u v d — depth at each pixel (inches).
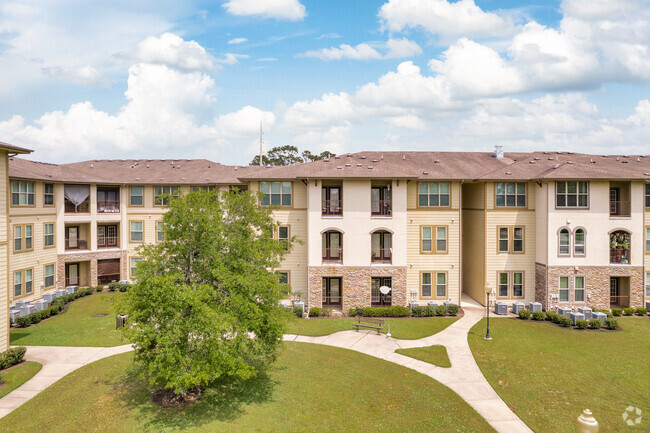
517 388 673.6
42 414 559.8
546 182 1097.4
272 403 597.3
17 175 1101.7
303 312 1095.0
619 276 1099.3
